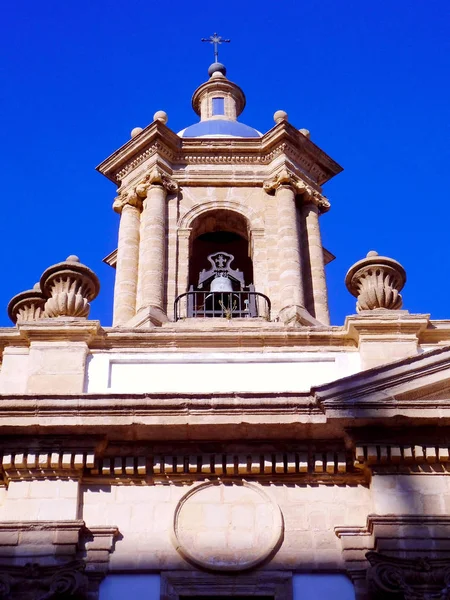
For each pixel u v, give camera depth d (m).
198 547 18.31
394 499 18.62
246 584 18.00
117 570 18.09
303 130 28.81
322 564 18.20
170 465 19.09
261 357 21.19
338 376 20.97
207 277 25.77
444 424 19.08
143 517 18.67
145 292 25.11
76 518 18.48
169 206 27.16
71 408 19.08
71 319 21.19
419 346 21.47
